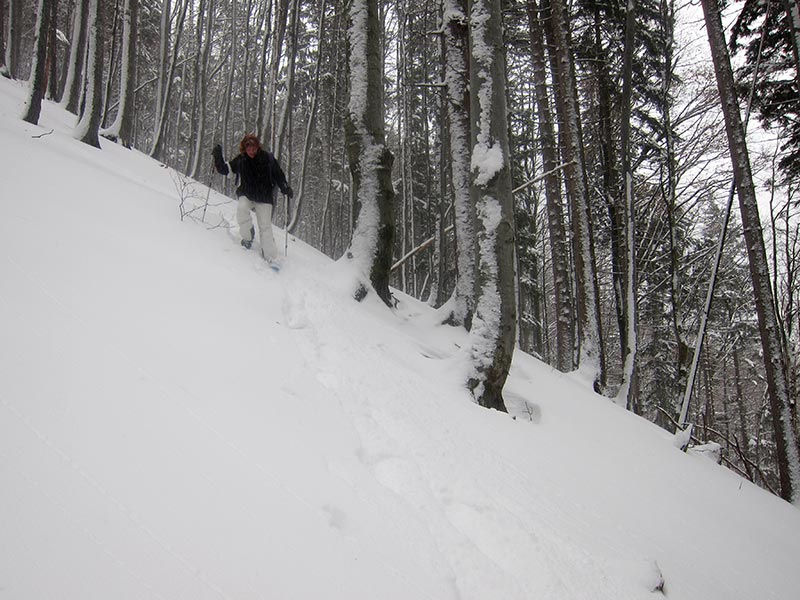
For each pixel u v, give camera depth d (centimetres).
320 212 2795
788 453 692
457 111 732
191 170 1717
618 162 1266
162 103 1609
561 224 1162
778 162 1066
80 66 1216
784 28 881
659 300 1652
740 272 1675
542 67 1111
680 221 1352
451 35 745
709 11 741
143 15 2111
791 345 1302
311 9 2078
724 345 1856
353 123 673
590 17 1213
